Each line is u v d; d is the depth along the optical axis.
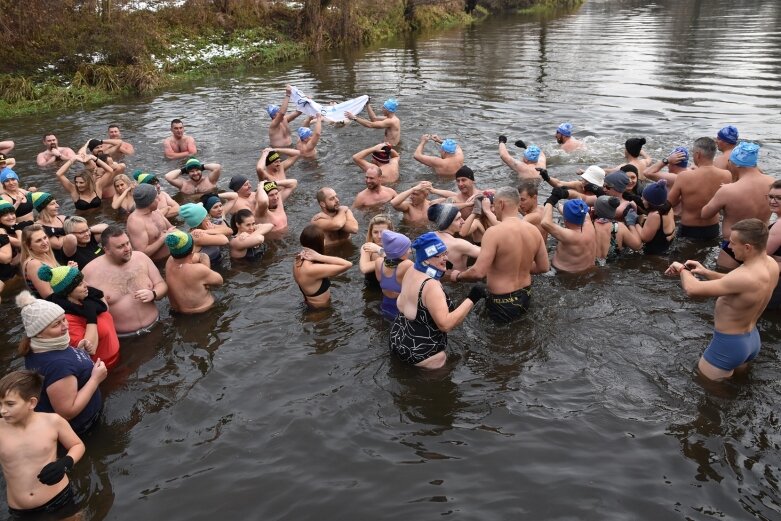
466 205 8.59
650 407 5.44
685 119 14.98
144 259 7.15
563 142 12.80
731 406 5.38
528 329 6.74
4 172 10.22
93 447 5.25
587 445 5.03
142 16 26.59
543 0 49.34
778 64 21.41
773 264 5.29
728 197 7.98
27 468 4.42
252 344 6.69
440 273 6.02
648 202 8.12
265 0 31.61
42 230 7.23
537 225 8.22
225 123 16.48
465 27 38.31
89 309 5.94
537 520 4.32
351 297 7.59
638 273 7.85
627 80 20.03
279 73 24.31
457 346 6.52
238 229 8.59
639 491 4.53
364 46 31.47
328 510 4.49
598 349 6.32
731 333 5.46
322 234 7.21
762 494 4.46
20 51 22.39
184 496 4.69
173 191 11.87
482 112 16.61
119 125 16.80
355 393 5.83
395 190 11.33
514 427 5.29
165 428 5.46
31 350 5.09
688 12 41.12
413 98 18.72
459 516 4.38
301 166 12.78
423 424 5.39
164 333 6.98
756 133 13.52
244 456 5.09
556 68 22.89
